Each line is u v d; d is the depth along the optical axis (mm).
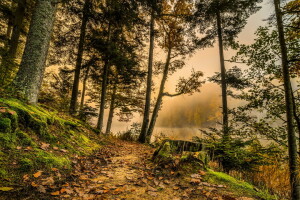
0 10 8453
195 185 2404
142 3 7117
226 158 4477
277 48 5902
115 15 8047
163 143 4059
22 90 3852
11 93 3594
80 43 8359
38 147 2787
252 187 2561
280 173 4105
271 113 5914
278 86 5711
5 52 4477
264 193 2420
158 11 7480
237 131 6453
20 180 1888
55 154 2904
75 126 5297
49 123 3883
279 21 5012
